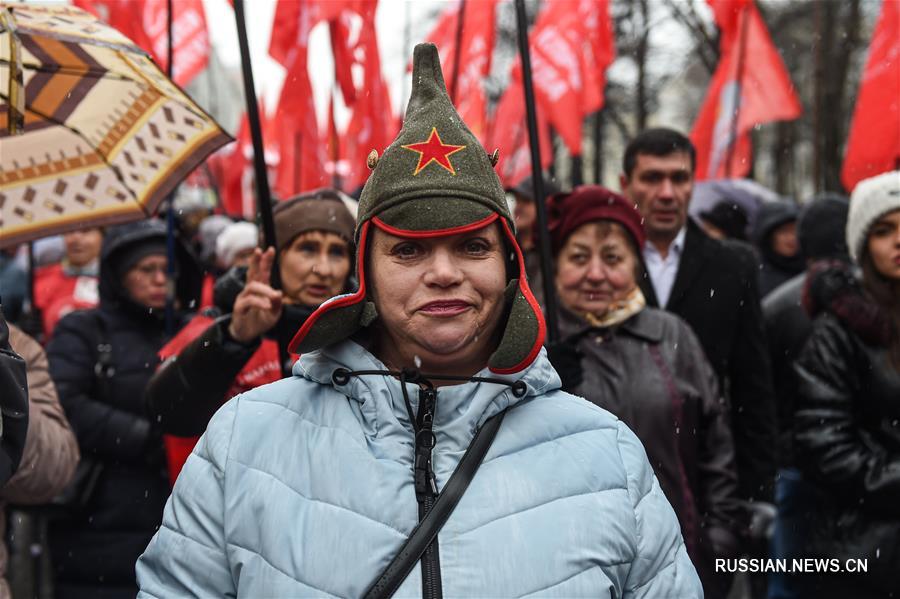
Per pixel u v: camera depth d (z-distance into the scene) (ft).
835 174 41.91
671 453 11.62
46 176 11.34
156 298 14.90
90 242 23.35
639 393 11.72
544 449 6.90
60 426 10.57
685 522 11.51
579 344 12.05
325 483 6.70
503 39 44.50
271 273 10.85
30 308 19.53
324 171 19.70
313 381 7.19
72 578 14.15
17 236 11.37
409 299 6.79
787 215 22.84
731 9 22.82
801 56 51.93
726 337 14.76
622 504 6.89
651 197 15.08
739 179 30.27
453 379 7.00
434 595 6.36
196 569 6.86
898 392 12.41
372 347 7.30
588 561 6.59
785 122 51.62
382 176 6.84
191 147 11.36
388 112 23.49
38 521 21.06
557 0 20.92
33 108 11.09
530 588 6.44
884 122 18.22
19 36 10.23
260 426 7.03
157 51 19.92
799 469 13.00
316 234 11.93
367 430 6.86
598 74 23.18
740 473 14.75
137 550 14.10
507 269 7.18
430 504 6.61
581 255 12.13
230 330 10.60
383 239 6.85
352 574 6.42
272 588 6.50
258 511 6.72
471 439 6.82
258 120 10.86
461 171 6.78
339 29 18.37
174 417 10.89
